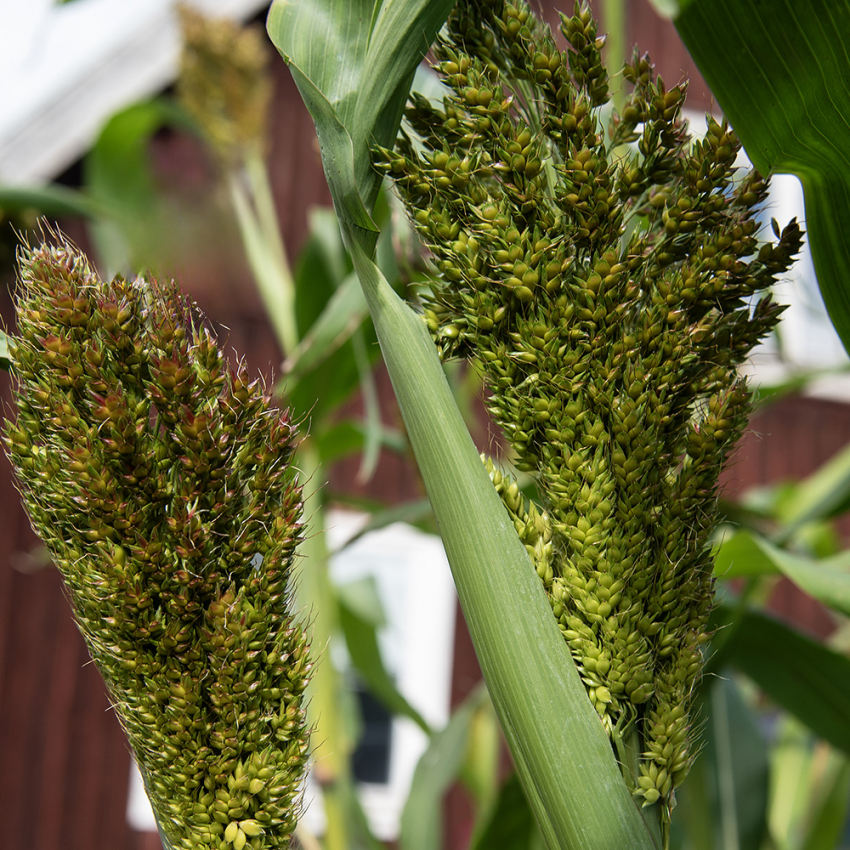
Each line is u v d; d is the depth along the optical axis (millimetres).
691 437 781
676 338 775
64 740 3908
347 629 2346
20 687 3885
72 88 3938
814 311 1774
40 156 3928
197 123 2182
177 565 757
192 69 2010
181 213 2611
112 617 752
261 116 2059
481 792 2271
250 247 1952
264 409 763
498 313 784
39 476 754
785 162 840
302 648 771
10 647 3893
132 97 3957
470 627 789
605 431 783
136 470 750
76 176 3975
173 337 755
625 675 776
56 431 749
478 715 2311
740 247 778
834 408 4527
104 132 2357
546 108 790
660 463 784
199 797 764
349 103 816
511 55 793
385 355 804
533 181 780
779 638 1195
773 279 788
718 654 1217
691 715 799
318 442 1765
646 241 789
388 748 4207
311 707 1550
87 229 3807
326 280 1710
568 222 783
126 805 3941
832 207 851
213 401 762
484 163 787
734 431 785
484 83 781
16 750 3855
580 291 779
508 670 779
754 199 787
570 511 781
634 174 792
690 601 785
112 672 762
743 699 1521
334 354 1499
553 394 783
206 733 762
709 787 1425
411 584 4219
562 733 774
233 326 3744
